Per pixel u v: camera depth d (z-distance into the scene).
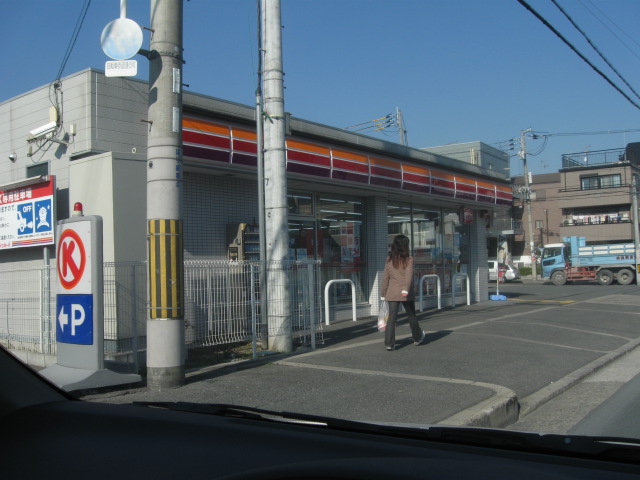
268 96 8.99
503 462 2.13
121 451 2.30
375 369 7.71
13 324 9.03
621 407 6.59
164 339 6.46
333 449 2.26
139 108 9.12
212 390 6.46
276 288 8.88
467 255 18.52
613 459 2.32
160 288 6.48
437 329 11.36
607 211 43.66
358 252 14.33
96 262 6.38
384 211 14.68
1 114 9.97
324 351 8.97
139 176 8.37
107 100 8.73
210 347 8.98
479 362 8.33
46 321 8.32
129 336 7.75
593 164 43.88
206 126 9.66
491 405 5.93
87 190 8.37
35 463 2.23
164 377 6.46
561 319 13.27
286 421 2.82
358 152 12.84
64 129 8.86
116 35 6.34
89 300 6.38
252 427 2.61
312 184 12.15
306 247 12.84
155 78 6.57
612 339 11.07
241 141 10.16
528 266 48.25
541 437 2.58
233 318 8.38
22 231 9.25
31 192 9.09
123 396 6.19
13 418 2.69
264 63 9.02
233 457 2.18
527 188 41.41
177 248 6.55
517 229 49.44
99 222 6.42
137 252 8.23
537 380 7.58
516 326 11.84
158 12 6.59
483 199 17.22
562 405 6.80
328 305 12.52
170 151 6.52
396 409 5.83
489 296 20.94
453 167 16.03
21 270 8.61
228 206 10.80
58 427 2.58
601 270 34.75
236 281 8.48
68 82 8.82
